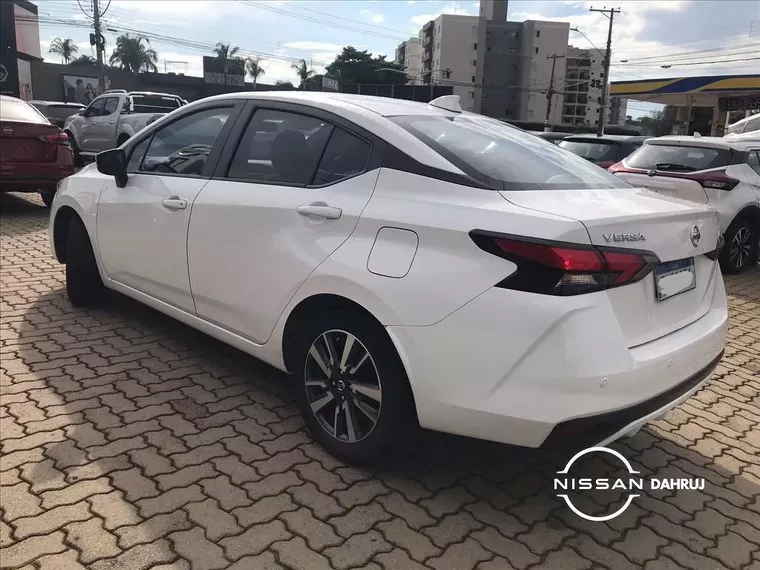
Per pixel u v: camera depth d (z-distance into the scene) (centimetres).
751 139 783
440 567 233
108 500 260
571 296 223
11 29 3212
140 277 402
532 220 231
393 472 291
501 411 232
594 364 223
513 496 281
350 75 9012
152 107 1472
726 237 722
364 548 240
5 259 636
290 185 308
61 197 473
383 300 254
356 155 291
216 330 350
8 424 315
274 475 284
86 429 314
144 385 366
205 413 337
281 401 356
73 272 471
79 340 428
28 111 866
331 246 277
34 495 261
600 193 278
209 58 6719
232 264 325
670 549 251
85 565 224
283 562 230
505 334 228
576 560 242
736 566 243
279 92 349
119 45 6712
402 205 262
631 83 3909
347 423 285
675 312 267
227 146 348
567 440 228
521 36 10325
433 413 250
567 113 10712
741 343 504
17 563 223
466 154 281
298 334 300
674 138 780
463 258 238
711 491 293
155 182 385
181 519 250
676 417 367
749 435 348
